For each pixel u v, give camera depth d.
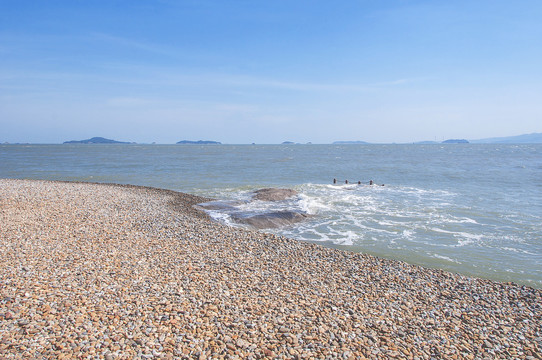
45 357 6.07
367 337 7.57
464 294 10.45
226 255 12.68
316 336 7.38
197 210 21.38
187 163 64.69
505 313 9.34
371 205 24.50
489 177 41.88
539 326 8.68
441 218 20.70
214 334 7.18
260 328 7.52
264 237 15.42
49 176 41.66
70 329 6.95
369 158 86.50
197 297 8.86
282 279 10.70
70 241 13.19
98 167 54.78
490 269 13.15
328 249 14.16
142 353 6.38
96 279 9.56
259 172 47.75
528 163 66.56
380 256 14.40
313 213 21.95
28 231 14.27
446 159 81.81
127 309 7.95
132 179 39.38
